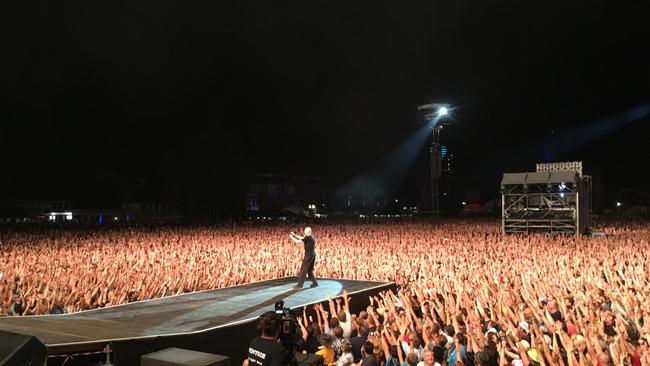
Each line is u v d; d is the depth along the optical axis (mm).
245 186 75812
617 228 45812
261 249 26953
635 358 8375
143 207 80562
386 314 11867
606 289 13914
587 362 7980
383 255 23344
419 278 17734
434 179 72375
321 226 48906
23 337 4305
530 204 38688
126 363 8531
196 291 15469
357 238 33062
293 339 5809
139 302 13281
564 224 36375
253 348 5469
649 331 9812
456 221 59375
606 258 20781
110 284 15164
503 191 38531
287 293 14867
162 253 24656
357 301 15148
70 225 47844
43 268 18188
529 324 10758
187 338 9391
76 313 11641
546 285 14930
